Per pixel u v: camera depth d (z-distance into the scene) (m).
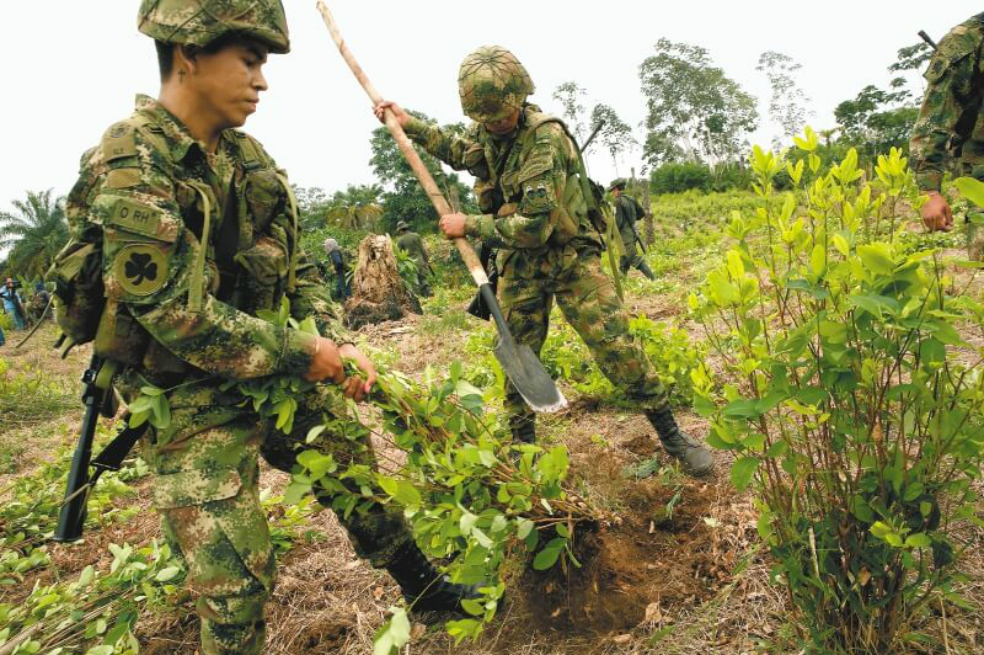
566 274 2.74
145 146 1.44
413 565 2.01
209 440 1.54
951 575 1.54
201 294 1.43
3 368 7.14
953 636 1.65
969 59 2.87
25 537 3.26
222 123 1.56
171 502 1.51
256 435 1.64
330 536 2.82
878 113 40.41
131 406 1.49
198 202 1.52
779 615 1.83
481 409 1.89
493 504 1.92
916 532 1.54
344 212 34.34
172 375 1.56
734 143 64.88
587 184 2.74
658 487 2.57
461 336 7.47
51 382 7.79
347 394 1.72
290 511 2.45
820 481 1.65
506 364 2.16
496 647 1.97
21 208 37.78
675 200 36.28
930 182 3.01
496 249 2.69
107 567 2.90
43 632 2.19
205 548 1.49
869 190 1.56
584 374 4.32
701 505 2.45
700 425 3.27
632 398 2.77
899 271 1.35
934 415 1.49
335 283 13.48
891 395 1.47
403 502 1.64
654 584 2.06
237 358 1.48
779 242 1.68
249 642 1.55
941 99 2.96
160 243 1.39
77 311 1.51
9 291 17.80
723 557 2.11
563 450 1.90
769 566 2.02
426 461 1.78
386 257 9.84
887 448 1.54
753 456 1.60
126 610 2.08
